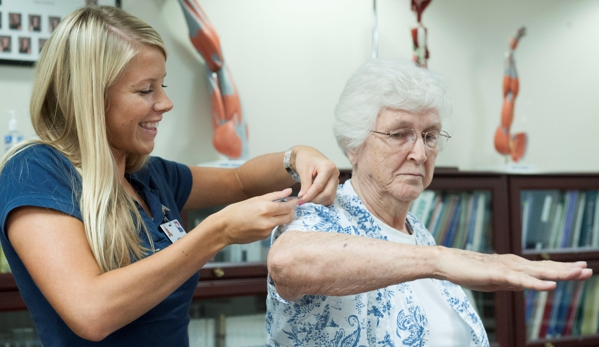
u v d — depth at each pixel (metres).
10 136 2.08
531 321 2.64
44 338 1.03
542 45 3.18
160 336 1.10
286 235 0.94
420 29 2.62
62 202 0.97
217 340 2.11
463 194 2.48
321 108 2.71
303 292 0.90
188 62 2.46
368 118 1.17
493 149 3.02
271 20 2.63
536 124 3.15
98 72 1.01
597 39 3.31
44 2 2.22
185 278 0.97
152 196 1.25
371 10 2.81
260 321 2.17
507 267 0.73
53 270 0.91
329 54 2.73
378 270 0.82
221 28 2.53
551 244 2.68
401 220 1.26
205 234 0.97
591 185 2.72
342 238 0.88
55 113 1.07
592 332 2.75
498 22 3.07
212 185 1.50
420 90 1.14
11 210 0.95
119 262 1.02
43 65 1.06
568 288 2.71
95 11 1.05
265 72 2.61
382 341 1.07
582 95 3.27
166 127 2.42
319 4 2.72
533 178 2.59
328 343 1.03
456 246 2.47
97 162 1.02
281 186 1.42
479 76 3.01
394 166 1.17
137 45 1.05
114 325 0.90
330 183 1.14
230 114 2.28
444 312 1.21
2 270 1.81
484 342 1.21
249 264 2.13
